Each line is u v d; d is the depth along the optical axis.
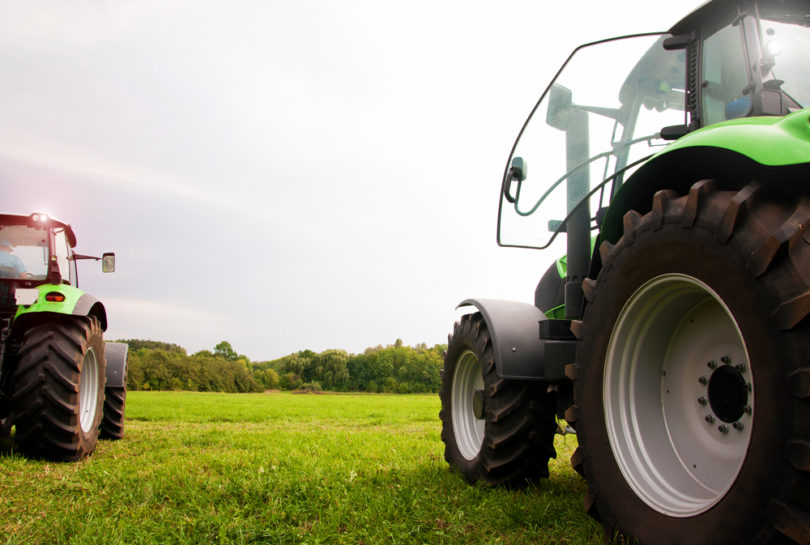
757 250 1.51
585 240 2.90
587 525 2.39
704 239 1.71
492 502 2.84
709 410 1.93
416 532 2.40
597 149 2.78
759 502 1.44
